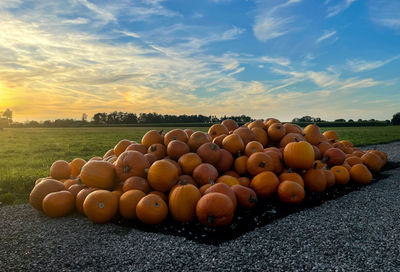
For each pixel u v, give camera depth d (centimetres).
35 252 430
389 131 4162
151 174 584
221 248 429
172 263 389
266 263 387
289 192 608
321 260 395
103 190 563
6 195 707
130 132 4431
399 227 508
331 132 1096
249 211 586
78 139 2909
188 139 732
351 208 609
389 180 865
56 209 568
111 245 449
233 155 725
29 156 1536
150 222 524
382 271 369
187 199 529
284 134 828
